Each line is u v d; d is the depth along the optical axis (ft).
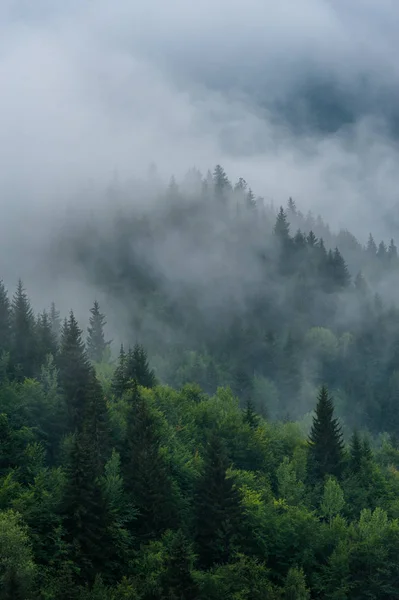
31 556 192.24
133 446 269.85
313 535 271.69
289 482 309.42
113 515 234.38
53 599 188.85
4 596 171.42
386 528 278.46
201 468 292.81
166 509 252.21
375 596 256.73
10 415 286.05
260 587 227.20
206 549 250.78
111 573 226.17
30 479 251.60
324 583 259.39
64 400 313.53
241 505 263.29
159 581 207.00
